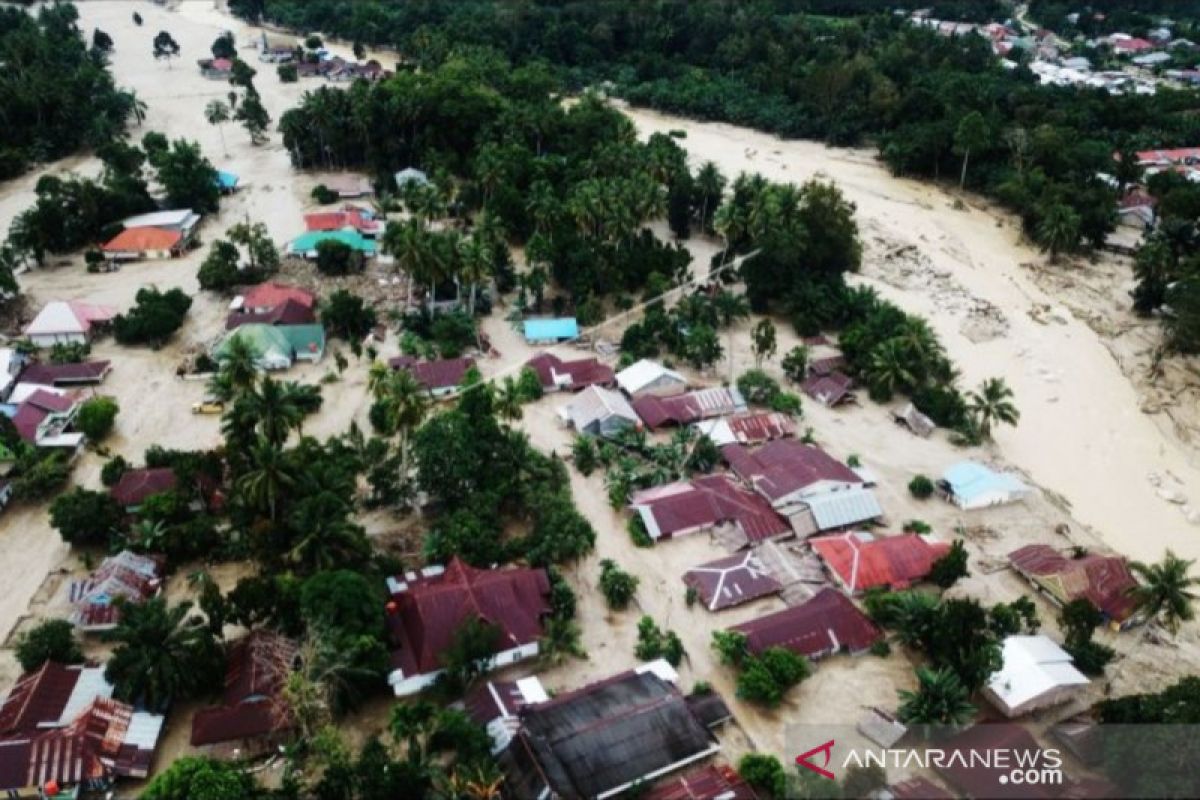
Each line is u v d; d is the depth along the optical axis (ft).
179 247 526.98
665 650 267.59
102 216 541.34
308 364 417.28
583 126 651.25
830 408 404.77
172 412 380.78
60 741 225.56
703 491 330.54
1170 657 279.90
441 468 314.14
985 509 344.69
